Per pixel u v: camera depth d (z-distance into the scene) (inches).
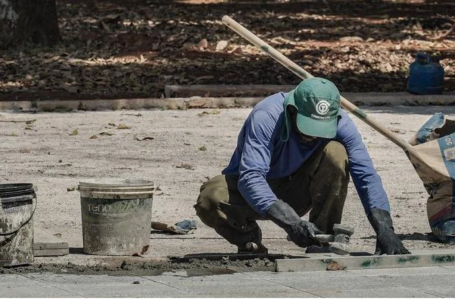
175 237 614.9
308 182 511.8
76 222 648.4
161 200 717.3
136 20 1990.7
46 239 542.9
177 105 1239.5
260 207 484.7
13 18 1603.1
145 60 1552.7
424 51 1716.3
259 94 1323.8
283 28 1979.6
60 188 748.6
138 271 508.4
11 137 987.9
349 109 525.0
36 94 1311.5
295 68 517.0
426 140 596.4
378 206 512.4
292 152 499.5
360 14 2267.5
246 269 511.5
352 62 1585.9
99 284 478.3
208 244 594.2
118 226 536.4
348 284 480.1
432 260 520.4
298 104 481.7
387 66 1569.9
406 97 1301.7
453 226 589.9
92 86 1369.3
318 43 1775.3
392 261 513.7
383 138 1008.9
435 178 588.1
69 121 1102.4
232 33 1844.2
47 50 1590.8
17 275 497.4
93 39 1705.2
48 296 453.7
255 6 2405.3
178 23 1939.0
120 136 998.4
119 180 560.1
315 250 542.0
